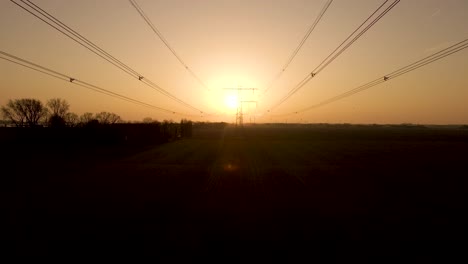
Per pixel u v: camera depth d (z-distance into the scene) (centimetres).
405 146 5812
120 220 1378
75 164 3141
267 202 1731
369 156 4159
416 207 1623
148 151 4616
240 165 3278
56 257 987
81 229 1256
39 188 2044
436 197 1856
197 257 996
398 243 1120
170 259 978
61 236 1172
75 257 988
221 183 2294
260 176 2611
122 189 2048
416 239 1159
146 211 1528
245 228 1284
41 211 1512
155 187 2125
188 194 1923
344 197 1858
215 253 1028
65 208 1569
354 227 1302
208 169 2972
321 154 4422
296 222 1369
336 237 1181
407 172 2819
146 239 1149
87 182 2269
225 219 1406
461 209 1591
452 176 2605
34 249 1049
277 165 3288
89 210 1541
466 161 3591
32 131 4266
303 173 2766
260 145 6025
